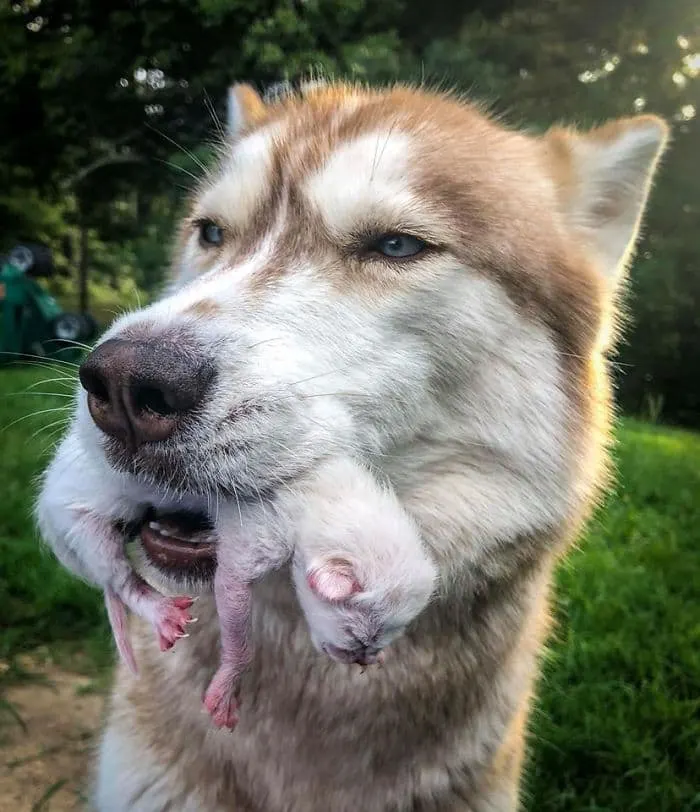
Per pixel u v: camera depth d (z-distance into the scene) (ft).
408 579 0.58
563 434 0.81
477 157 0.81
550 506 0.81
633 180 0.91
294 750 0.79
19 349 4.34
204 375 0.62
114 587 0.68
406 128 0.80
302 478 0.64
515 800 0.88
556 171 0.90
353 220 0.75
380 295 0.73
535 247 0.81
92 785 0.97
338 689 0.77
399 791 0.79
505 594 0.81
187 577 0.67
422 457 0.76
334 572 0.56
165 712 0.81
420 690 0.78
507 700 0.85
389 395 0.72
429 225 0.75
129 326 0.64
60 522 0.69
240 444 0.62
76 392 0.74
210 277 0.74
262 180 0.81
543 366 0.80
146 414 0.61
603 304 0.89
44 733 1.18
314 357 0.68
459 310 0.76
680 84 5.73
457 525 0.76
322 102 0.90
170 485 0.62
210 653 0.77
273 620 0.77
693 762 1.15
